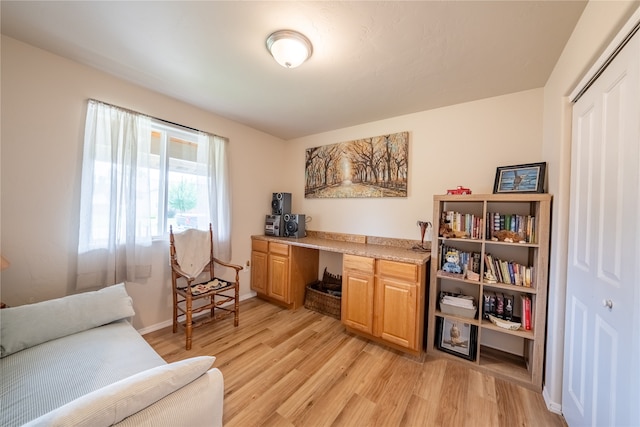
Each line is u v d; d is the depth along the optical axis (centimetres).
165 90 218
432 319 201
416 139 251
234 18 133
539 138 194
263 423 133
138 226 212
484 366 180
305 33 142
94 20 137
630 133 89
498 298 190
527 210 194
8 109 157
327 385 163
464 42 146
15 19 138
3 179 157
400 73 182
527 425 135
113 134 194
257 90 213
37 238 169
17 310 127
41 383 101
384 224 270
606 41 101
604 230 104
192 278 212
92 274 187
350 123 288
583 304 120
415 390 160
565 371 138
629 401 85
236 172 298
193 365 89
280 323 251
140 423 74
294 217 311
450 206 228
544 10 121
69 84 178
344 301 232
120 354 123
